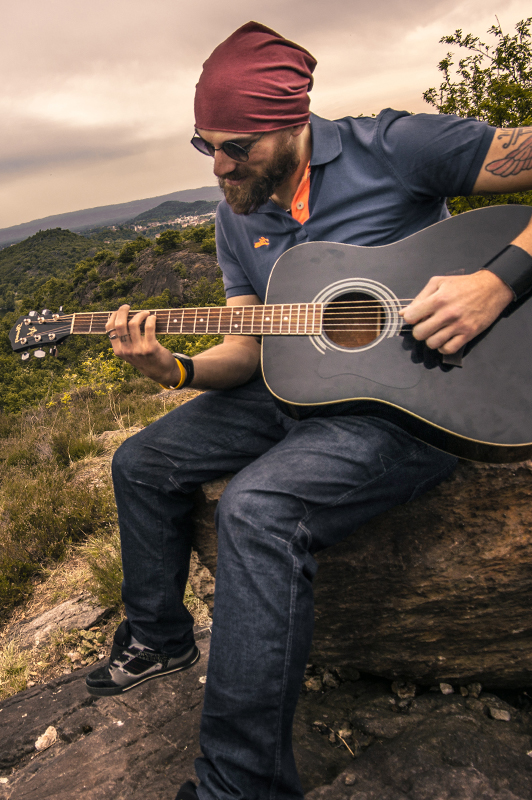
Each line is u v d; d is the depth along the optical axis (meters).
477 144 1.45
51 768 1.75
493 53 10.02
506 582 1.67
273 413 1.82
